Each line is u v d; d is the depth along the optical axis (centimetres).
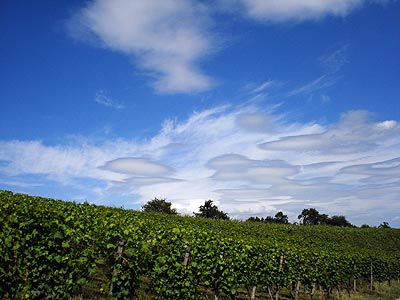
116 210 2220
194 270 1178
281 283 1716
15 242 779
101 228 1005
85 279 883
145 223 1573
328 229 4266
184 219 2777
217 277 1292
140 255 967
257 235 2861
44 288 826
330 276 2056
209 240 1488
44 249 827
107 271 932
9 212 876
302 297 1945
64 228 866
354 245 3984
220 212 5612
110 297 907
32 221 817
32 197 1758
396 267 3088
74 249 875
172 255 1086
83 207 1831
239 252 1523
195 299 1185
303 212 8269
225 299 1492
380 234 4691
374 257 2691
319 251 2127
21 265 794
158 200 4988
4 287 764
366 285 2673
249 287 1822
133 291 962
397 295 2442
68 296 856
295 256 1830
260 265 1585
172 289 1075
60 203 1762
